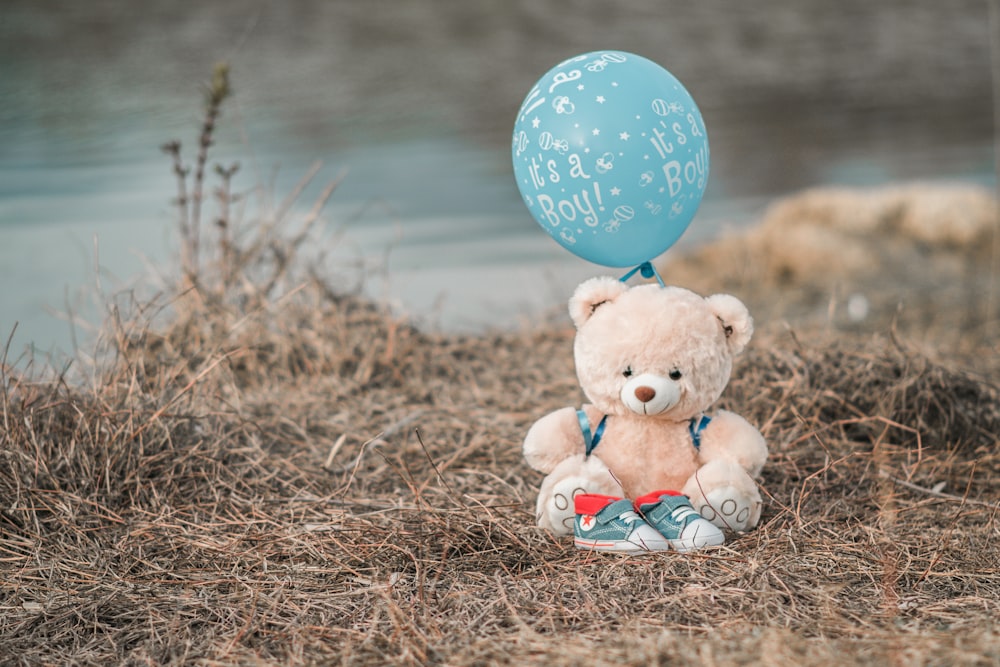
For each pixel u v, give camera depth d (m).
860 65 21.58
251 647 2.73
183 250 5.64
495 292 7.50
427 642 2.67
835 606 2.78
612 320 3.30
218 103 5.82
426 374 5.36
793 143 14.38
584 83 3.29
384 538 3.32
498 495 3.76
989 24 25.88
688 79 19.89
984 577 2.99
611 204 3.27
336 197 10.55
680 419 3.36
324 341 5.32
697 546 3.14
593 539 3.20
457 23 24.94
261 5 26.77
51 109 15.12
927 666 2.36
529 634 2.64
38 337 6.16
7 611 2.94
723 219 10.16
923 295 7.47
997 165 12.38
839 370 4.57
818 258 8.17
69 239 8.48
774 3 29.09
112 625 2.88
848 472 3.91
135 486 3.69
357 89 17.44
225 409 4.41
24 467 3.59
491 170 11.95
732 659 2.41
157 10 25.80
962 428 4.33
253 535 3.39
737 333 3.35
